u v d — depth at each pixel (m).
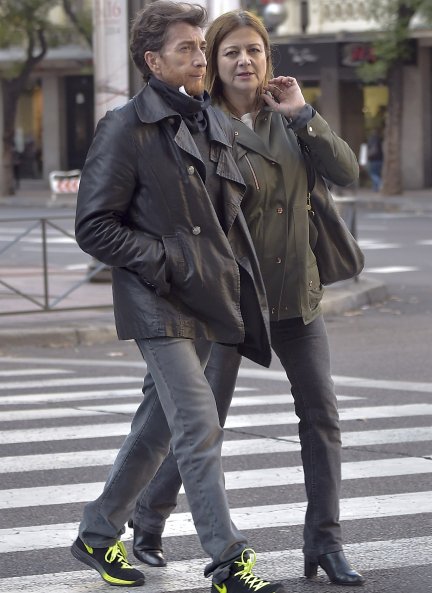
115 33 24.30
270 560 8.53
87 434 12.63
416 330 20.48
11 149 62.41
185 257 7.27
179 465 7.22
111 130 7.30
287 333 7.98
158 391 7.34
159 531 8.34
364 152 58.84
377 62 53.62
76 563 8.52
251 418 13.28
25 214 51.69
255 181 7.72
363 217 46.56
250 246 7.54
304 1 61.09
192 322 7.34
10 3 58.06
